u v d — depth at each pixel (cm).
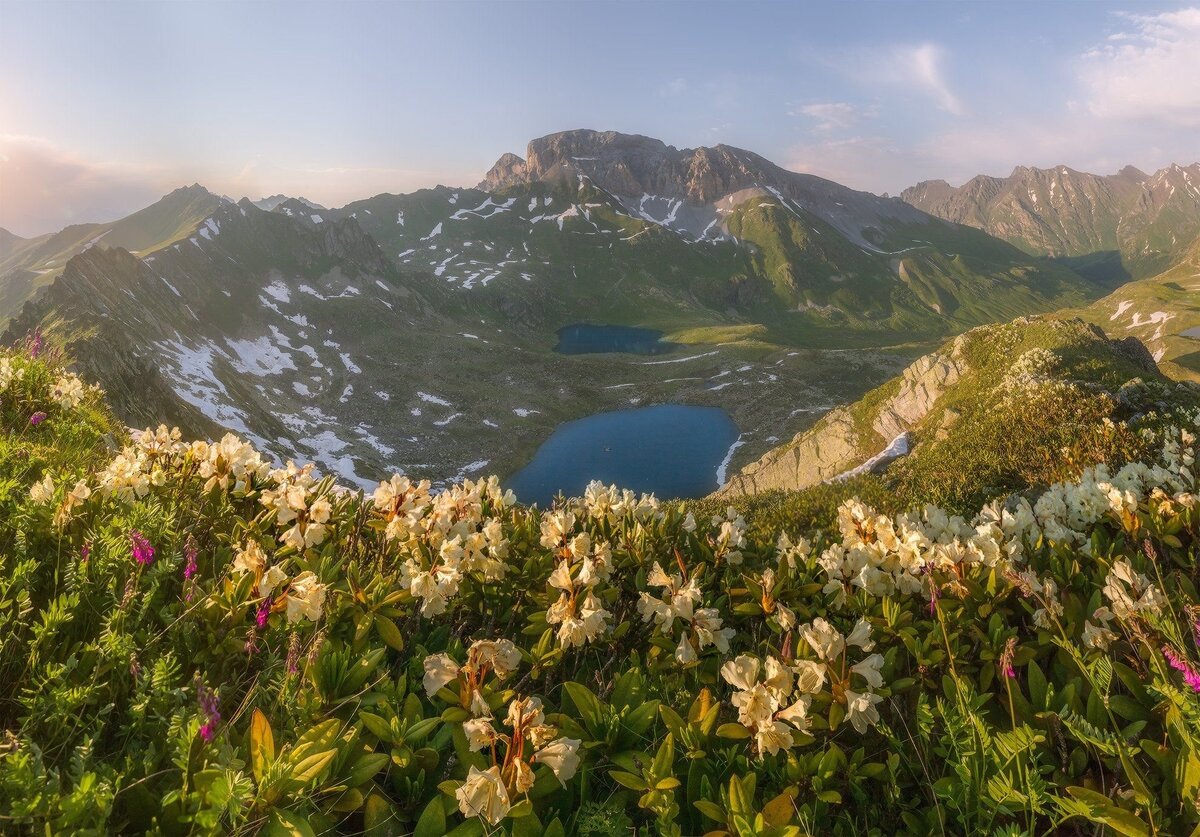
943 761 265
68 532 326
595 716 265
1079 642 309
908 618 336
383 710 249
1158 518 425
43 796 171
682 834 233
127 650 230
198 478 452
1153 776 235
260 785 197
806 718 251
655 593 399
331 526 404
